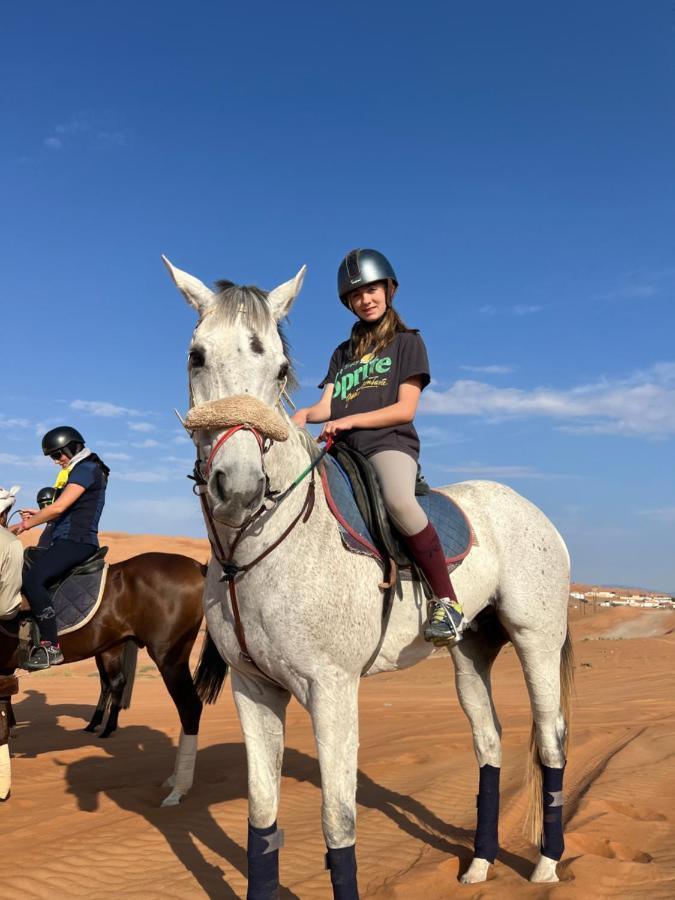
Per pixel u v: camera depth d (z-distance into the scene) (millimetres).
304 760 8148
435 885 4500
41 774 7480
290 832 5523
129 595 7258
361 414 3928
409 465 4047
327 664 3541
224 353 3303
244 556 3516
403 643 4137
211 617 3787
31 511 7297
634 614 48375
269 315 3463
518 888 4402
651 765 7562
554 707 4789
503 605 4758
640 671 20812
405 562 4016
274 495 3539
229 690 15406
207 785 6984
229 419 3139
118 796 6512
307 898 4281
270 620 3512
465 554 4395
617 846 5129
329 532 3701
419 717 11750
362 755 8336
